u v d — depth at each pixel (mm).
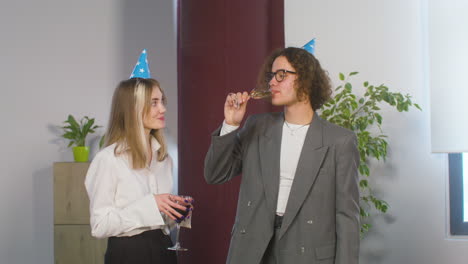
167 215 1651
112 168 1561
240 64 2787
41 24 3113
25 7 3094
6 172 3010
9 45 3053
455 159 2871
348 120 2576
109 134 1660
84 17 3176
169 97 3197
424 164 2879
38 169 3053
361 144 2527
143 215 1501
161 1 3250
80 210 2662
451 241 2830
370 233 2922
